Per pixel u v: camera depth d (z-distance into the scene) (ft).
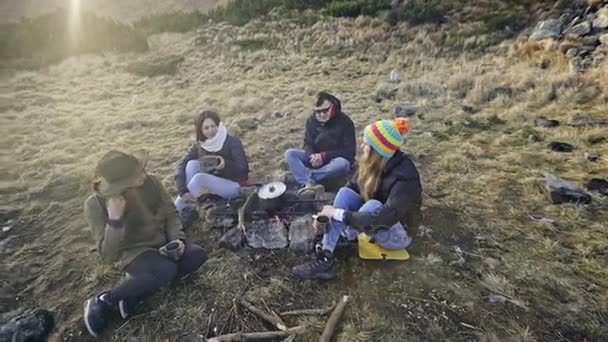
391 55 31.30
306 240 9.36
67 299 8.70
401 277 8.59
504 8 36.65
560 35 27.20
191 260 8.65
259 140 16.89
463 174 12.79
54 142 17.80
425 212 10.82
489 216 10.54
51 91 27.12
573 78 19.90
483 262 8.93
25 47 38.45
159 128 19.19
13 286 9.13
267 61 32.48
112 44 39.93
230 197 10.85
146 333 7.63
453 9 38.99
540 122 16.15
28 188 13.69
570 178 12.01
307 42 37.58
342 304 7.91
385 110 19.58
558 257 8.93
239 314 7.94
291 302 8.16
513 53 27.37
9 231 11.23
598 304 7.63
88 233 10.94
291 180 12.32
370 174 8.16
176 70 32.09
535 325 7.30
